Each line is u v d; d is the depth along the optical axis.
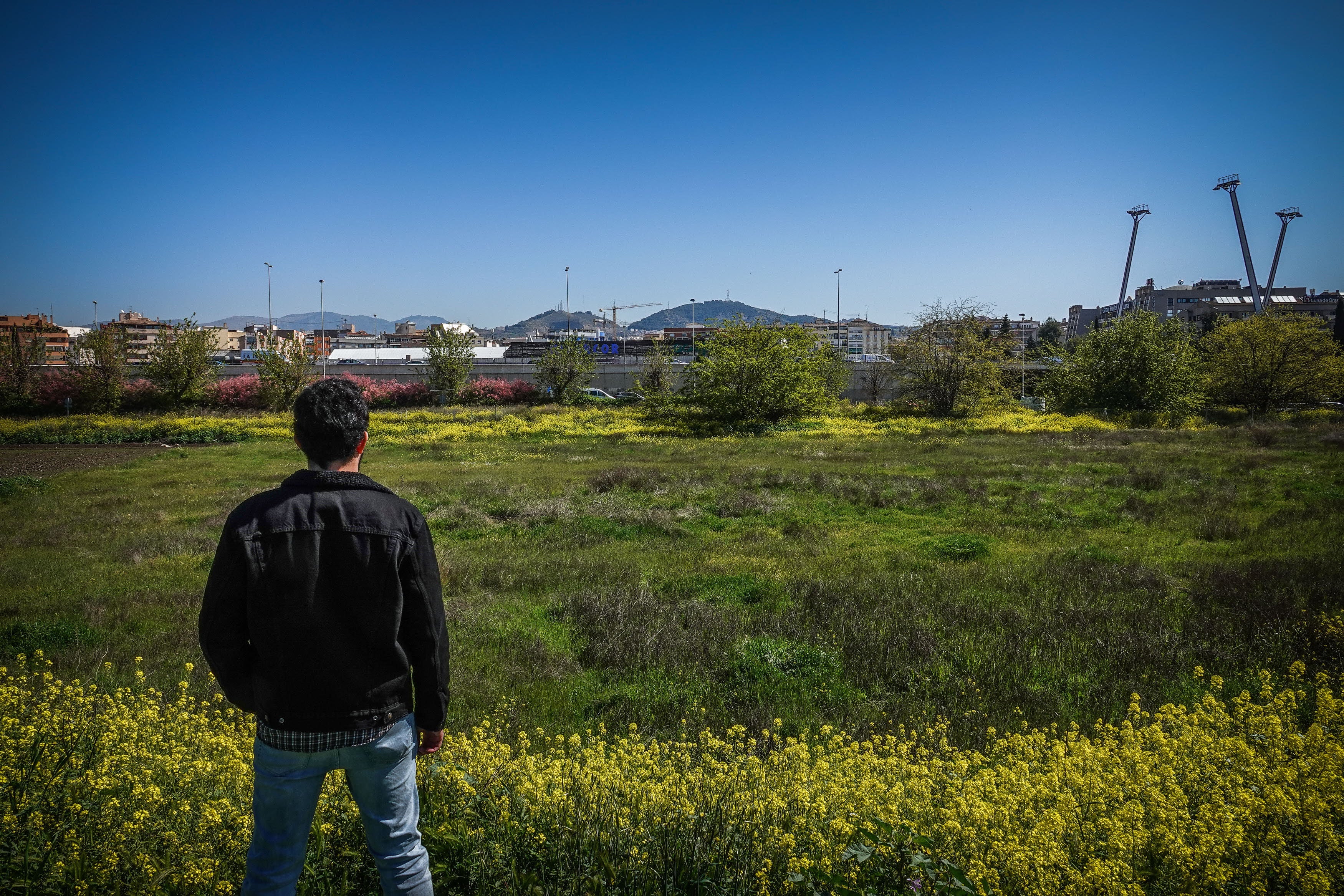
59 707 3.76
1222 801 2.82
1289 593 7.64
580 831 2.73
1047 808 2.92
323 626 1.99
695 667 6.37
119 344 45.09
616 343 83.25
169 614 8.10
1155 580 8.58
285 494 2.07
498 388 51.66
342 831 2.74
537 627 7.64
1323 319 38.50
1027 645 6.63
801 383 37.94
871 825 2.62
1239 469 18.80
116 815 2.68
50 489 18.69
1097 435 30.73
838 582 8.88
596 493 17.08
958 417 39.16
